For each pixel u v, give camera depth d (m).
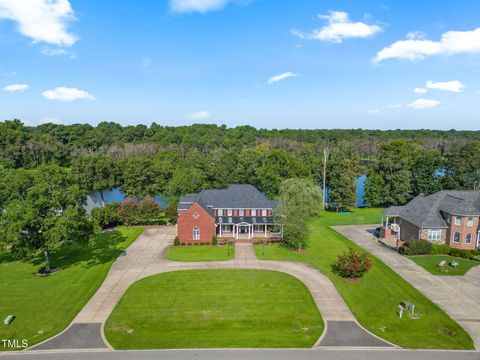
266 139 170.75
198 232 57.41
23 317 32.56
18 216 40.41
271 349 27.61
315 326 31.27
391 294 37.97
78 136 162.75
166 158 111.38
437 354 27.19
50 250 44.53
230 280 41.44
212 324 31.52
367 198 90.88
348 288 39.41
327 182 100.75
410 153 101.19
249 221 60.66
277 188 80.19
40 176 43.03
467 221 53.12
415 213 58.41
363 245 56.41
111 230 64.94
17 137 123.62
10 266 46.25
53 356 26.55
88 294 37.44
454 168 85.25
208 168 91.38
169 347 27.81
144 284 40.19
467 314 33.66
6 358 26.23
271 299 36.53
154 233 63.06
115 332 30.03
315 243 57.38
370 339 29.27
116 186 104.00
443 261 46.22
